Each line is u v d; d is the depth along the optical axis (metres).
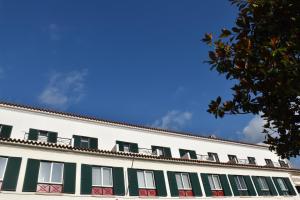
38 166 14.95
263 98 5.07
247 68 4.69
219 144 26.88
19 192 13.72
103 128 21.09
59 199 14.58
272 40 4.39
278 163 29.91
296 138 5.43
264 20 4.70
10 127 17.53
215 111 5.32
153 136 23.17
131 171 17.75
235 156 27.14
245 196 21.95
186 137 25.06
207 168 21.47
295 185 26.95
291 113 5.12
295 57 4.54
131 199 16.69
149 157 18.86
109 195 16.17
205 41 5.07
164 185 18.45
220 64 4.96
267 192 23.75
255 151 29.08
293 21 4.56
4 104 18.14
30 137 17.69
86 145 19.72
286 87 4.47
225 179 21.77
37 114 19.06
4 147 14.64
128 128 22.28
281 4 4.55
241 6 4.93
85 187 15.62
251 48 4.70
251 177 23.69
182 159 20.25
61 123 19.58
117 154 17.73
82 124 20.41
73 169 15.89
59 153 16.03
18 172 14.21
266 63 4.46
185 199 18.70
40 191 14.45
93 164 16.75
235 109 5.23
